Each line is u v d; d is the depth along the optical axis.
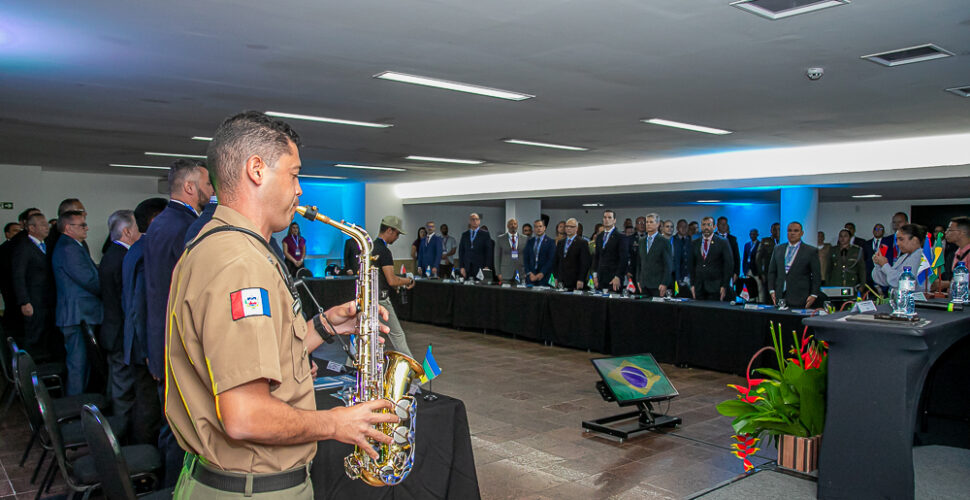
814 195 10.54
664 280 8.34
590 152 10.39
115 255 4.12
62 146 9.68
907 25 3.88
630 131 8.11
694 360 7.16
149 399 3.51
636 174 12.33
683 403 5.75
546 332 8.81
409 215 18.41
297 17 3.78
